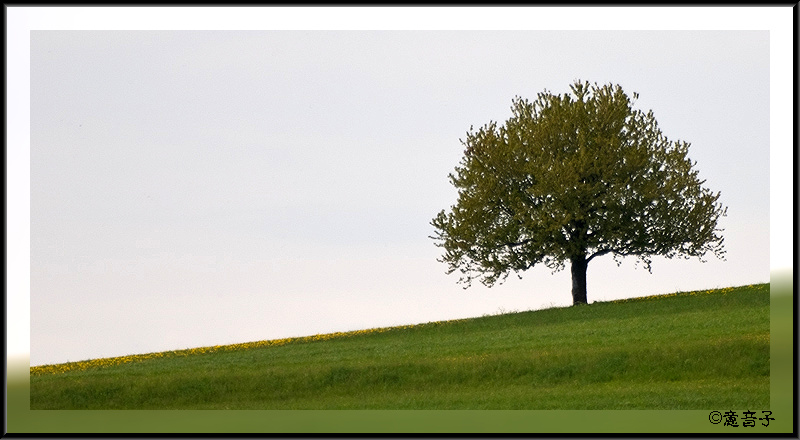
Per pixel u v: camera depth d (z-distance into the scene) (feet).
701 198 189.57
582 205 189.47
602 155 186.91
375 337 172.86
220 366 140.26
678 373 115.34
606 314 167.94
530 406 103.35
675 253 192.24
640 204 188.65
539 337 146.92
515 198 192.44
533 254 191.31
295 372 127.65
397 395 117.50
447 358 129.90
